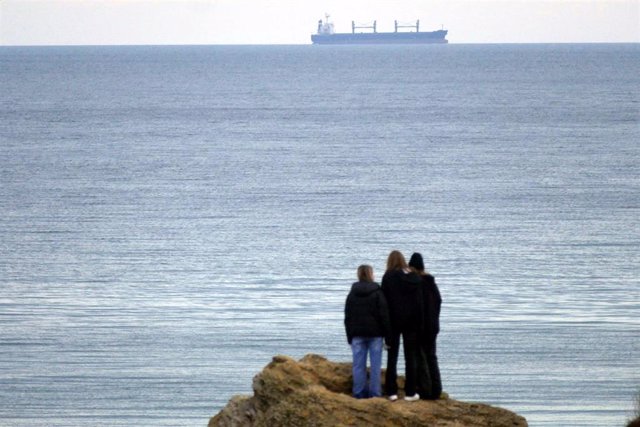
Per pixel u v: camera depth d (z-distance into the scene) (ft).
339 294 559.79
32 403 380.37
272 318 501.56
